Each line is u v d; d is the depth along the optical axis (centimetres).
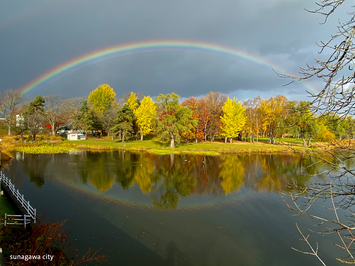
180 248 1110
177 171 2769
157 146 5000
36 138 5622
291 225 1366
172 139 4781
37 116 5178
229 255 1065
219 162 3394
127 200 1752
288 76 333
